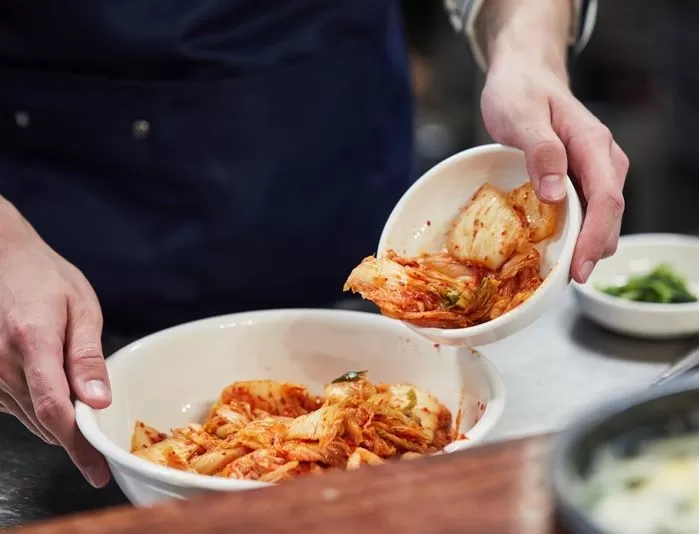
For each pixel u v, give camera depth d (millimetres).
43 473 1167
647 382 1311
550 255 1102
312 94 1699
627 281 1594
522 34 1441
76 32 1552
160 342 1190
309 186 1748
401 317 1075
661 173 3346
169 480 889
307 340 1247
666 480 704
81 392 1044
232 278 1739
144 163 1636
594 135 1188
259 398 1186
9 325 1105
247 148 1665
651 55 3311
